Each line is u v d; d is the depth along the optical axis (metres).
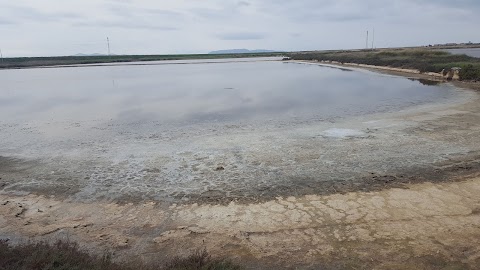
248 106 19.88
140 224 6.75
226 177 8.88
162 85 33.12
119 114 18.45
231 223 6.68
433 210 6.87
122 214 7.17
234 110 18.69
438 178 8.38
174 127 14.90
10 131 14.83
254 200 7.59
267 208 7.21
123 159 10.52
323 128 13.73
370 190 7.87
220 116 17.11
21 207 7.51
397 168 9.09
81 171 9.58
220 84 32.84
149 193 8.11
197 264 5.07
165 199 7.79
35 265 4.85
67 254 5.20
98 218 7.03
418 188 7.87
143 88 30.95
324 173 8.92
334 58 65.56
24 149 11.89
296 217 6.81
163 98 24.31
